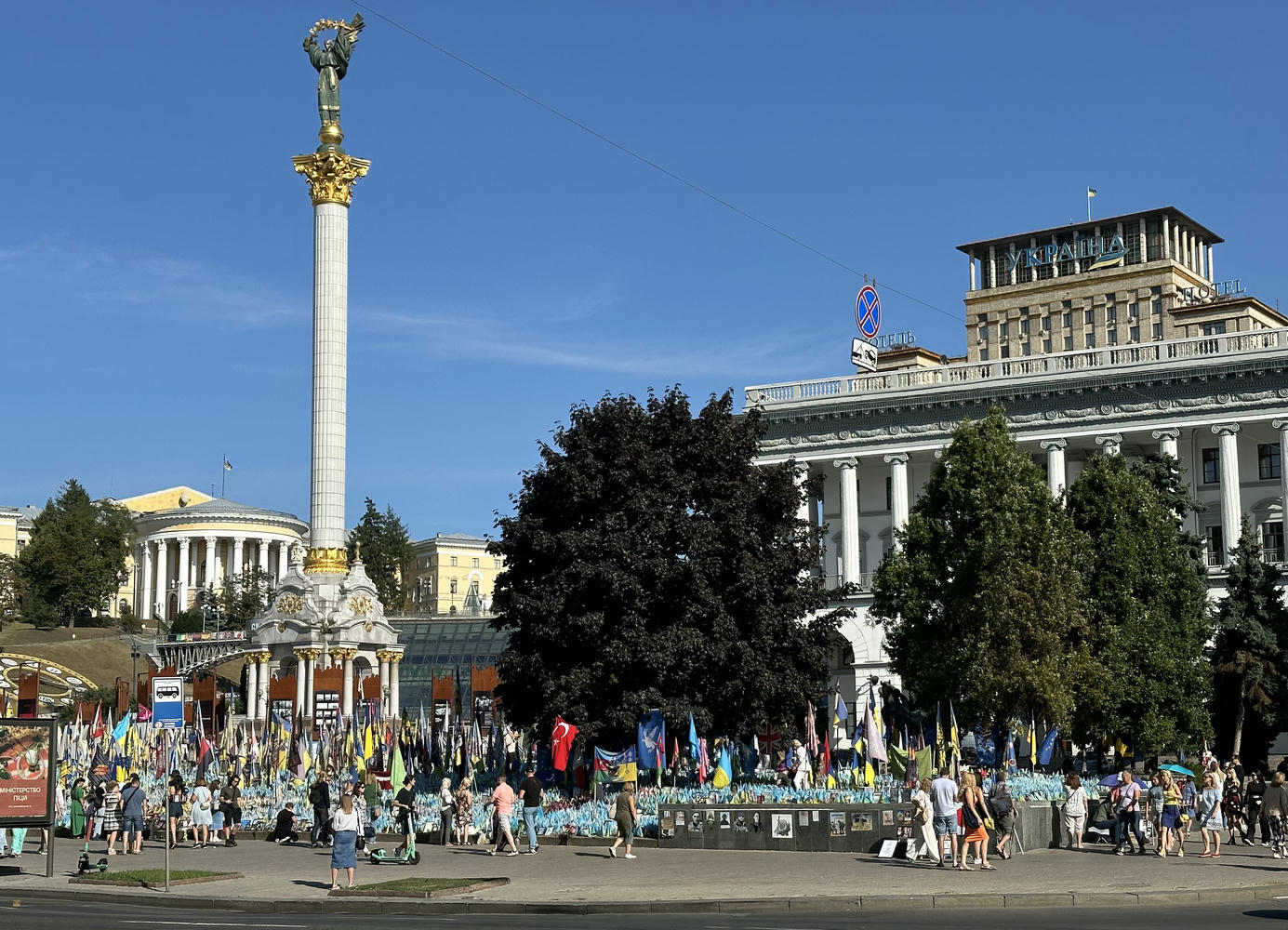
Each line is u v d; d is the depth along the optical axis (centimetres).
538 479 6131
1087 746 7331
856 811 4284
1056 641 6206
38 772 3975
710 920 2916
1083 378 10450
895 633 6900
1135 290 17238
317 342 8881
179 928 2720
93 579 18050
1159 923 2714
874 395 11119
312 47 9006
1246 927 2644
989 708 6216
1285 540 9806
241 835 5378
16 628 17225
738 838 4431
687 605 5800
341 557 8956
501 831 4522
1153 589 6838
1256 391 10019
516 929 2727
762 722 5950
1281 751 9688
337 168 8862
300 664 8750
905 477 11125
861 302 12112
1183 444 10562
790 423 11481
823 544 11719
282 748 6938
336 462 8888
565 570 5784
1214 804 4153
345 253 8944
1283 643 7756
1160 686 6650
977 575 6384
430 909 3266
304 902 3338
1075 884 3422
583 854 4412
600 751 5397
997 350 18100
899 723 6988
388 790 5791
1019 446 10775
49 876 3950
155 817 5350
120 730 6662
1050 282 17800
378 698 7569
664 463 5944
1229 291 17488
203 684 7931
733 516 5978
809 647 6178
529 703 6100
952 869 3791
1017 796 4569
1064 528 6731
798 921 2850
